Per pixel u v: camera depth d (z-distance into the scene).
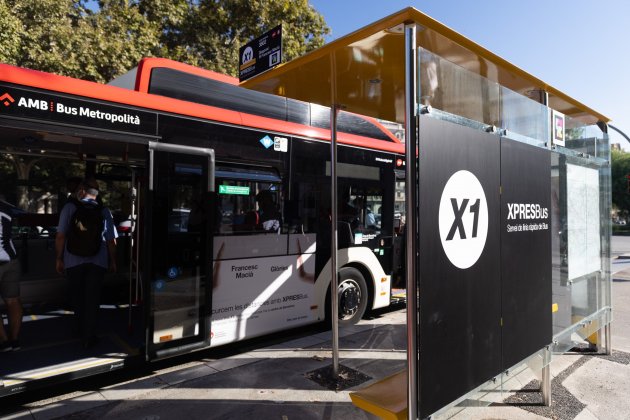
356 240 6.20
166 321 4.15
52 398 3.81
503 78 3.20
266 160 5.11
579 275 4.35
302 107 5.64
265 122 5.14
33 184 6.33
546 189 3.56
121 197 6.50
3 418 3.40
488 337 2.82
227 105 4.93
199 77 4.77
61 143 4.76
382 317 6.78
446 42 2.59
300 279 5.43
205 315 4.43
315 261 5.61
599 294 4.85
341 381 4.15
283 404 3.67
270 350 5.11
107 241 4.51
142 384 4.07
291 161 5.36
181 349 4.25
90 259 4.33
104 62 10.44
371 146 6.41
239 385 4.05
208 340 4.45
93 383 4.15
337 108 4.30
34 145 4.89
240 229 4.86
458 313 2.57
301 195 5.47
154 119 4.23
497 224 2.95
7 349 4.09
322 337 5.64
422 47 2.65
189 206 4.36
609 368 4.57
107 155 5.46
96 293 4.34
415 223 2.35
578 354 5.03
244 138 4.91
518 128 3.34
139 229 4.86
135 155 5.44
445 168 2.51
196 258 4.39
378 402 2.76
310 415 3.47
